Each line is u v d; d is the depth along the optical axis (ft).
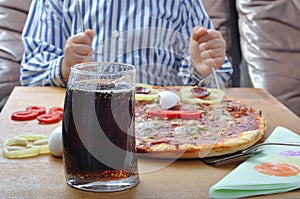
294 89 6.16
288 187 2.32
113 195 2.29
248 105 3.78
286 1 6.86
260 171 2.45
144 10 4.86
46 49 4.86
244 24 6.87
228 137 2.86
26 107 3.63
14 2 6.71
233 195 2.28
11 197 2.25
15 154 2.68
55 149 2.68
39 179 2.43
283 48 6.57
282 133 3.05
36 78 4.61
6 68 6.26
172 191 2.34
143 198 2.27
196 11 5.05
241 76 7.07
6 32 6.55
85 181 2.31
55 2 5.02
